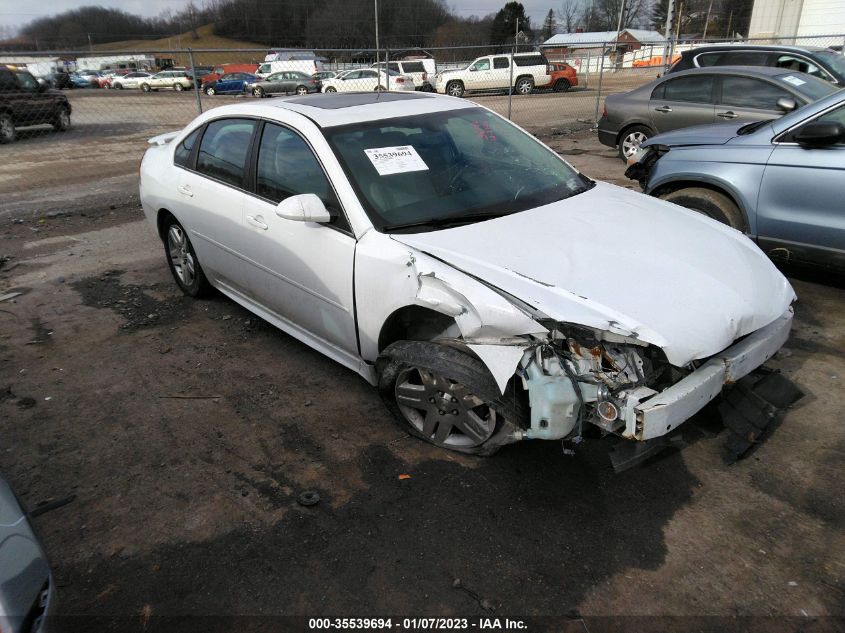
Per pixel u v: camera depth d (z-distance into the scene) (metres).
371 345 3.22
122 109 21.72
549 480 2.90
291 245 3.53
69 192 9.35
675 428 2.61
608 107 10.11
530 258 2.83
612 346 2.48
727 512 2.68
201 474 3.00
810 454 3.03
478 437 2.85
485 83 24.41
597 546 2.52
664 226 3.29
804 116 4.53
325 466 3.03
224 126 4.23
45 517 2.74
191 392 3.72
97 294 5.29
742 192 4.69
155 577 2.42
